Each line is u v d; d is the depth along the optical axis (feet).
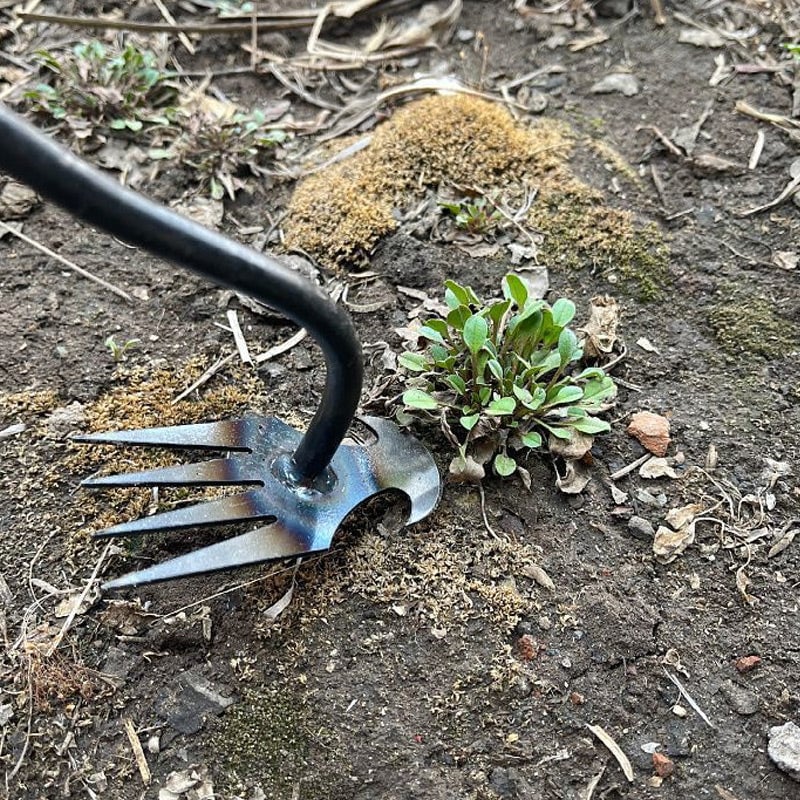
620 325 1.65
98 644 1.31
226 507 1.31
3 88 2.00
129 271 1.74
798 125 1.90
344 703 1.26
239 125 1.92
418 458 1.44
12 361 1.60
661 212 1.79
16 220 1.81
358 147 1.91
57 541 1.40
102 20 2.10
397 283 1.71
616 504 1.44
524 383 1.48
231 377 1.59
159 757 1.23
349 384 1.21
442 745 1.24
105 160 1.88
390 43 2.15
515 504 1.44
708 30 2.11
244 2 2.21
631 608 1.34
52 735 1.24
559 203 1.80
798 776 1.20
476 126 1.90
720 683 1.28
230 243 1.04
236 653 1.30
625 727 1.25
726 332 1.63
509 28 2.17
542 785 1.21
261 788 1.21
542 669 1.29
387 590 1.35
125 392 1.57
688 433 1.52
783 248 1.73
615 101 1.98
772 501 1.44
